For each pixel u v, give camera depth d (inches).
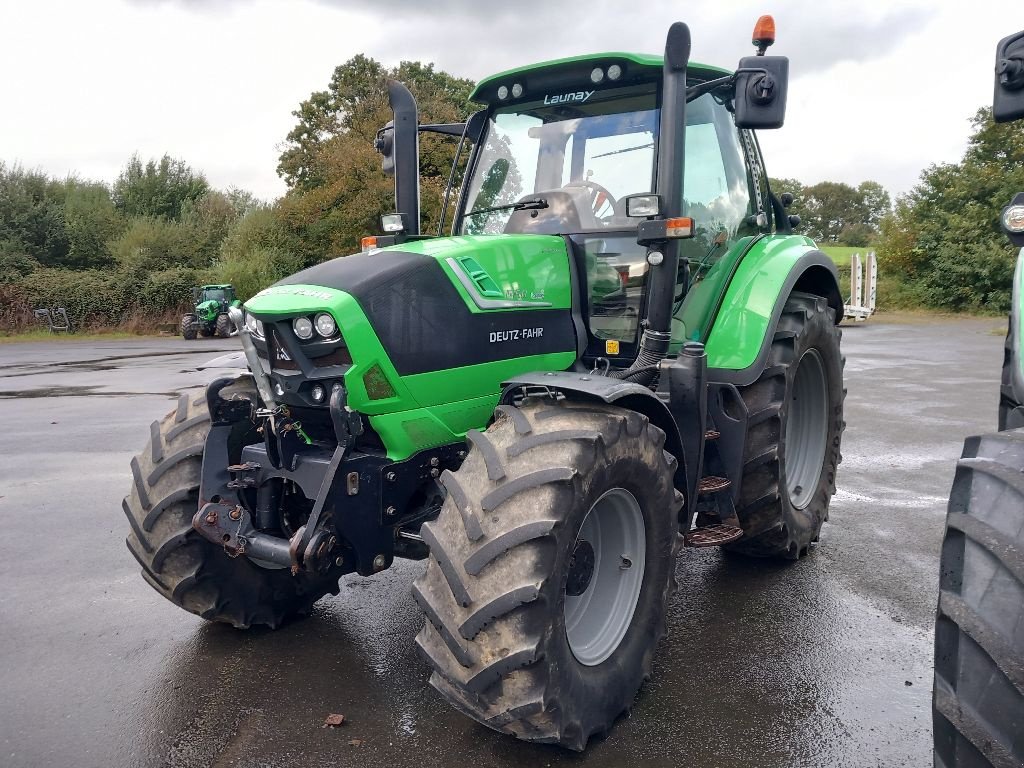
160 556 122.0
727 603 142.2
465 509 92.0
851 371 449.1
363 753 98.4
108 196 1680.6
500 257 121.2
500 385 118.6
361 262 112.6
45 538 185.2
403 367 107.4
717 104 154.9
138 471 126.7
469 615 87.9
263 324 108.7
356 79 1407.5
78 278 1121.4
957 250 971.3
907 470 233.1
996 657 62.6
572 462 91.6
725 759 96.1
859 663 119.4
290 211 1183.6
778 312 145.2
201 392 135.3
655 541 110.2
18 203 1402.6
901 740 99.4
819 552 167.3
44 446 288.8
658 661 121.2
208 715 108.1
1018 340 93.0
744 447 141.9
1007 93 81.4
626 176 136.5
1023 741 60.9
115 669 122.0
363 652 127.2
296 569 105.3
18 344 903.7
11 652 128.1
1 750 100.4
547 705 88.4
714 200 150.9
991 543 66.6
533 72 144.4
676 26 114.3
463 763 96.0
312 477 109.1
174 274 1120.8
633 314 133.0
